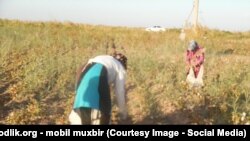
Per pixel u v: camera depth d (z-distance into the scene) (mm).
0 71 13500
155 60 14820
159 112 8930
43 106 9477
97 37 27547
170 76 12391
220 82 11633
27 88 10664
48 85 11430
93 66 6387
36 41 21547
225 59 17672
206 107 9359
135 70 13453
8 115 8922
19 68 14359
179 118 8555
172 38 25812
